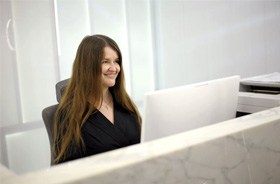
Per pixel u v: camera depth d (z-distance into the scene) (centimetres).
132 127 136
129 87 286
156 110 89
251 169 76
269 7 384
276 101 123
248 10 362
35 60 236
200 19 320
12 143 232
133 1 277
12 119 231
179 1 302
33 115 239
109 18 266
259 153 78
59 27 244
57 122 129
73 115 124
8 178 54
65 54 249
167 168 61
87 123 125
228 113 115
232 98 115
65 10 245
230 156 71
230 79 112
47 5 237
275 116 85
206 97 103
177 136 70
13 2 223
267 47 390
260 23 378
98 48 126
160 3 291
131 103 142
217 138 68
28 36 231
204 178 67
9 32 223
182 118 96
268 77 161
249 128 74
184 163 63
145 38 289
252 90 153
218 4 332
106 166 55
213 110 107
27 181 51
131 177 56
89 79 126
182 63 313
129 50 282
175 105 94
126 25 277
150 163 59
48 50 241
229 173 72
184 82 318
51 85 245
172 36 303
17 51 228
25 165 239
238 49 359
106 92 138
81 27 254
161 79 303
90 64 125
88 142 124
